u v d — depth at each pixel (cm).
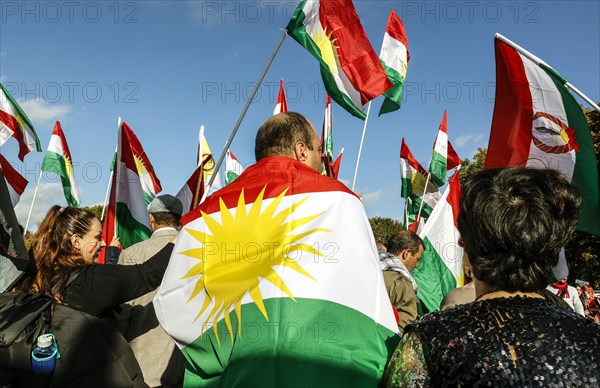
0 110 727
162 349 322
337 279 186
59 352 221
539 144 404
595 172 389
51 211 257
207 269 202
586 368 120
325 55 457
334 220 197
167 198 379
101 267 248
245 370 178
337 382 171
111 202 450
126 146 470
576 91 396
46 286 238
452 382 124
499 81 420
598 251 2438
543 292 163
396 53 602
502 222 135
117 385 229
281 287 186
